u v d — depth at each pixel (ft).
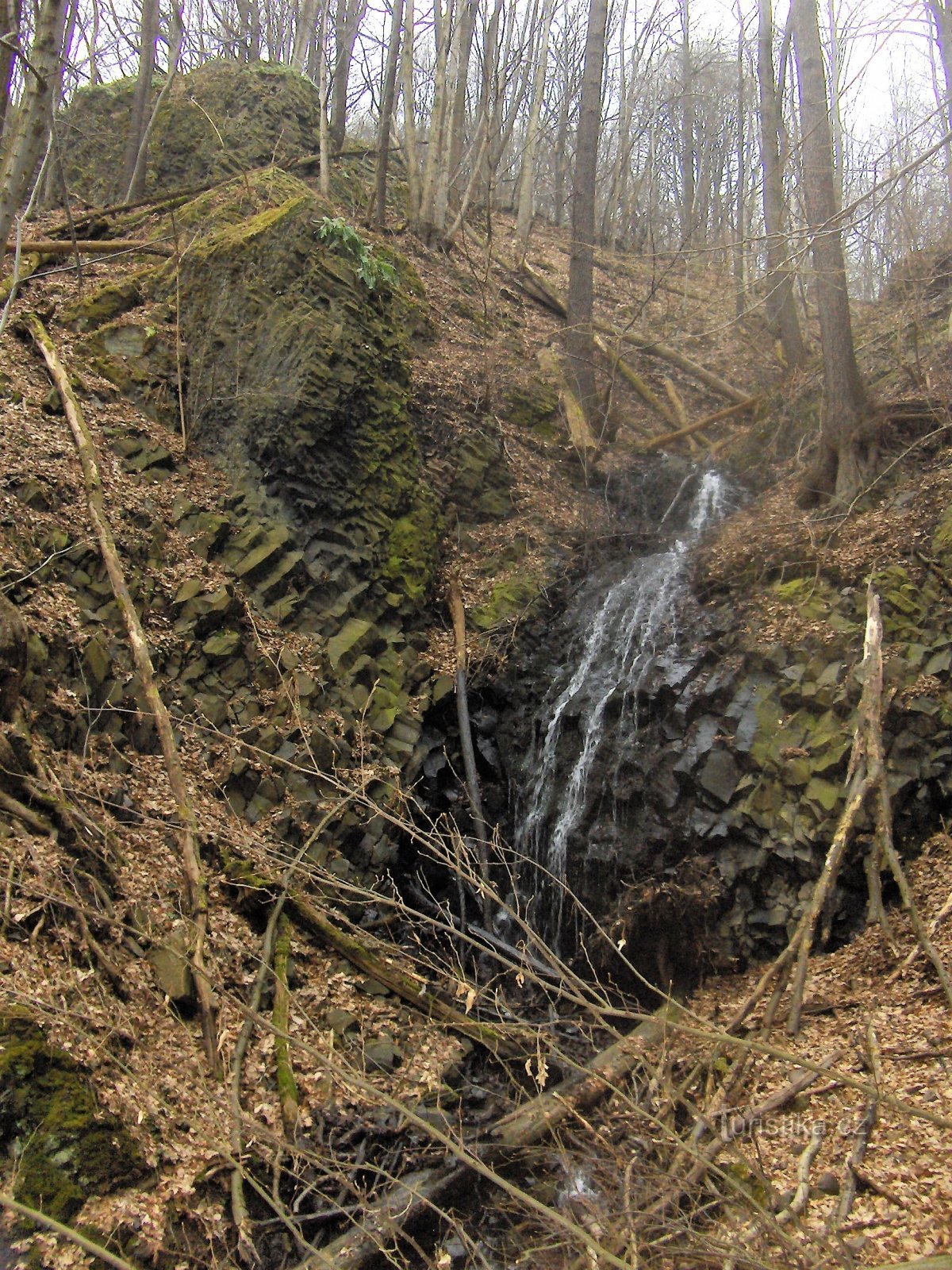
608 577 40.98
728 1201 15.01
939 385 39.32
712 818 30.17
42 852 20.35
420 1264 18.13
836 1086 20.18
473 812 32.14
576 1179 18.67
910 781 27.50
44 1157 15.79
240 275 37.27
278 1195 17.16
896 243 61.16
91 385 34.30
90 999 18.84
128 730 26.43
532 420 47.42
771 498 41.32
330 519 35.17
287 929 24.91
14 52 16.83
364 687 32.48
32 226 44.14
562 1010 27.73
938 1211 15.89
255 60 62.69
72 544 28.02
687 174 85.15
